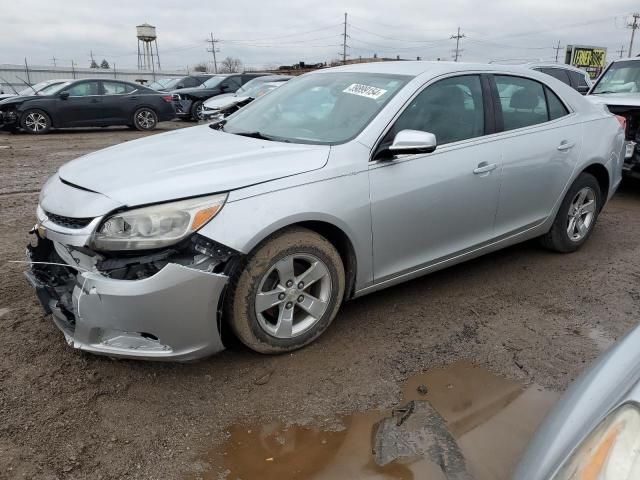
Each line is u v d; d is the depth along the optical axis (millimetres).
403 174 3240
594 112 4703
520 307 3746
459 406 2672
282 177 2828
